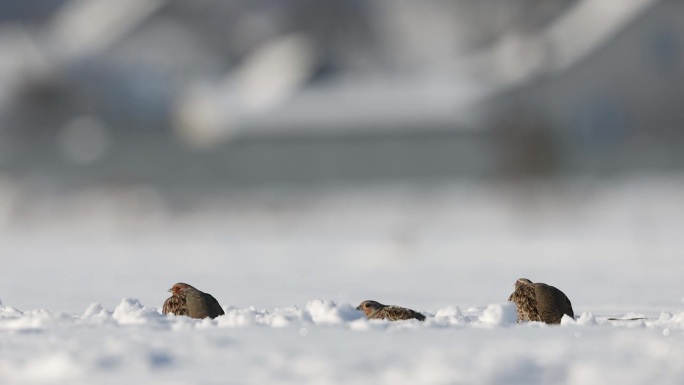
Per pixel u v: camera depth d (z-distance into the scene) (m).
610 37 196.38
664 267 51.78
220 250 85.00
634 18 196.25
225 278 50.03
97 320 17.88
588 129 196.25
